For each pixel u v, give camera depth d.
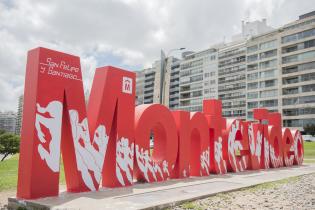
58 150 9.56
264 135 20.66
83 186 10.33
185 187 11.91
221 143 17.08
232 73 93.44
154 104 13.21
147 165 12.81
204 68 102.56
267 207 9.33
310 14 77.38
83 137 10.38
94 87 11.51
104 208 7.87
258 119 20.97
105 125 11.16
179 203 9.08
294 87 74.81
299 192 12.06
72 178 10.34
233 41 100.31
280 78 77.31
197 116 15.49
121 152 11.71
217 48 101.38
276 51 78.94
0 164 19.69
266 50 81.25
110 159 11.59
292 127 74.25
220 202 9.72
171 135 13.88
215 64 98.75
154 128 13.99
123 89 11.91
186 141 14.77
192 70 106.94
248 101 85.19
